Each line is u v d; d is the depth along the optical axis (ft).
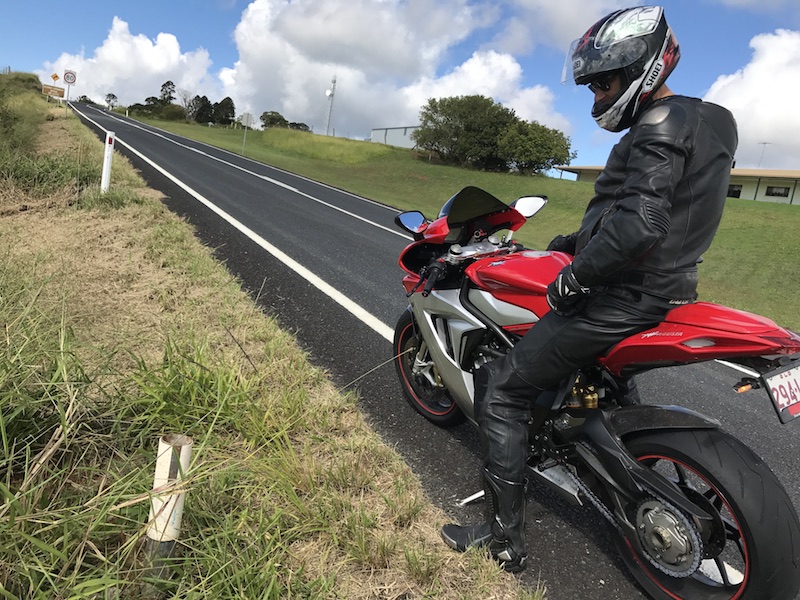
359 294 20.07
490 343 9.51
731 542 9.15
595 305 7.15
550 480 8.29
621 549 8.11
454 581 7.38
